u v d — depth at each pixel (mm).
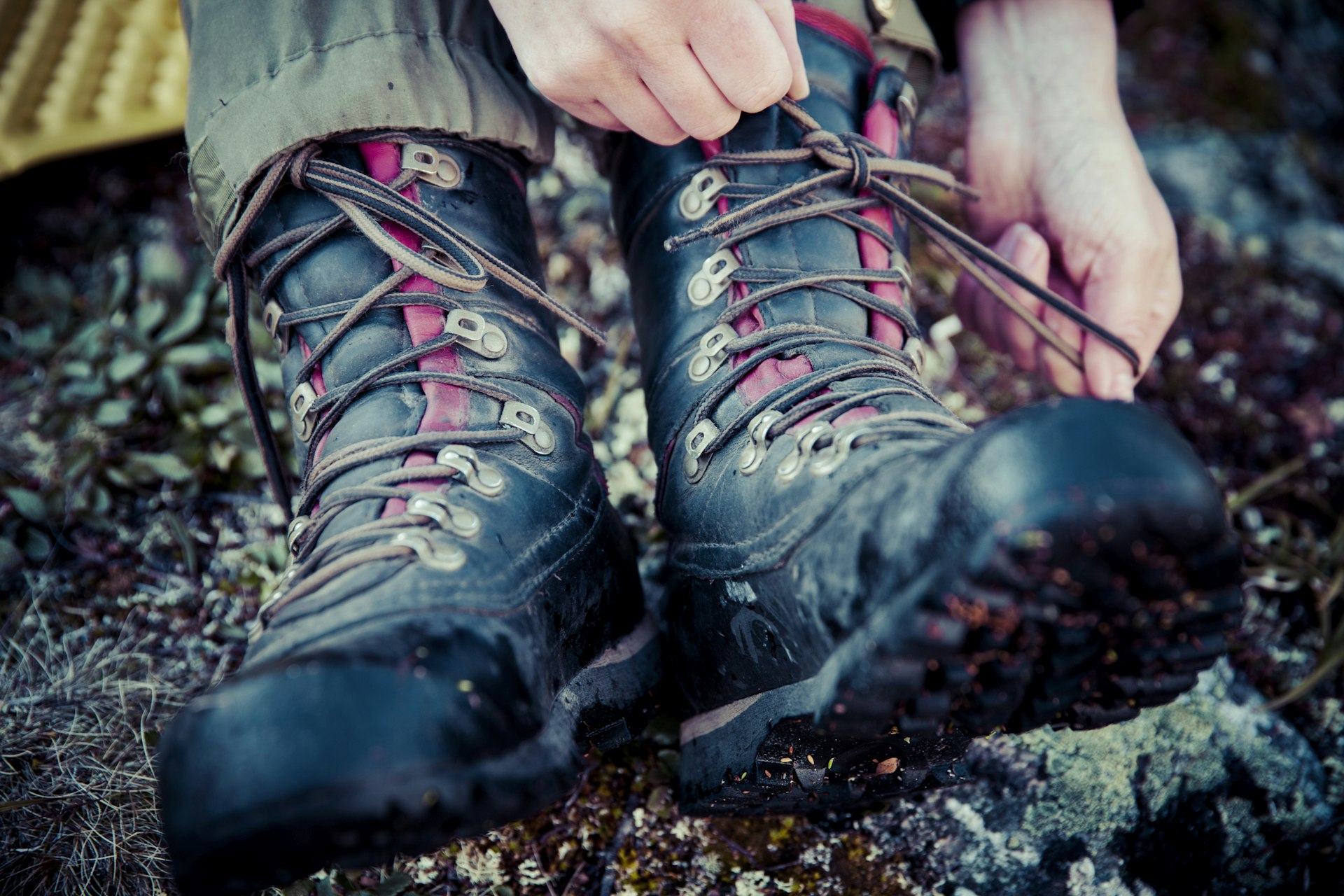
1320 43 1308
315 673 535
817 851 709
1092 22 776
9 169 901
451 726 544
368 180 646
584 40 627
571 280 950
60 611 779
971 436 547
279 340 668
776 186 679
